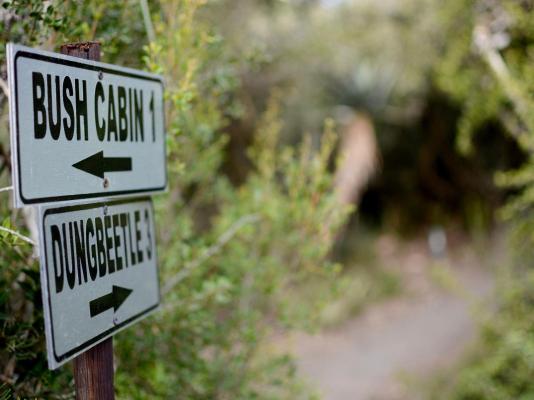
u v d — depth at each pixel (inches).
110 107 61.6
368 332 337.7
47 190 52.5
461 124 194.4
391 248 510.9
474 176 479.2
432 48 260.1
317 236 111.0
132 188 65.2
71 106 55.6
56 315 53.3
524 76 155.5
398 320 357.4
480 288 391.9
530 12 167.8
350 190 452.1
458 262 464.1
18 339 67.4
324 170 112.1
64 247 55.0
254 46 111.4
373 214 544.7
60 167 54.1
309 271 112.3
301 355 305.9
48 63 52.7
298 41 372.8
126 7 84.2
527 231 160.6
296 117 418.3
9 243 59.9
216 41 96.2
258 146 139.5
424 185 538.9
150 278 70.1
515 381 169.6
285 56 364.5
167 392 97.3
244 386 105.4
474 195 488.4
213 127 108.9
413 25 273.1
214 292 95.2
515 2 166.9
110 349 62.3
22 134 49.8
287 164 123.3
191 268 97.5
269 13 352.2
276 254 118.2
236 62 108.0
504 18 172.4
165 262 99.5
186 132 102.7
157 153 70.3
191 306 94.7
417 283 424.2
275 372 113.0
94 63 59.0
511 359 173.2
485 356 223.0
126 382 89.2
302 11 375.9
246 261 111.7
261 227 118.3
